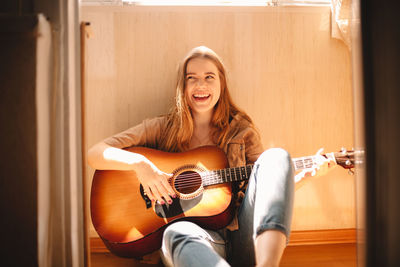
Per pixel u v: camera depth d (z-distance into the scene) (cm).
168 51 183
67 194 101
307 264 158
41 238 91
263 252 88
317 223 188
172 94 183
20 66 88
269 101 186
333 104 188
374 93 82
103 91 182
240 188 151
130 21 181
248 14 184
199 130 167
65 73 100
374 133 82
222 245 127
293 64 186
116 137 153
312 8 185
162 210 134
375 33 81
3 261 89
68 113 101
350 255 170
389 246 80
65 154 101
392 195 80
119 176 142
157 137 163
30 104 88
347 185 189
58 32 99
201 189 138
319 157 149
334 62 188
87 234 107
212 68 158
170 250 109
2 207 89
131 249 134
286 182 101
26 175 89
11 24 85
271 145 186
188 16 183
